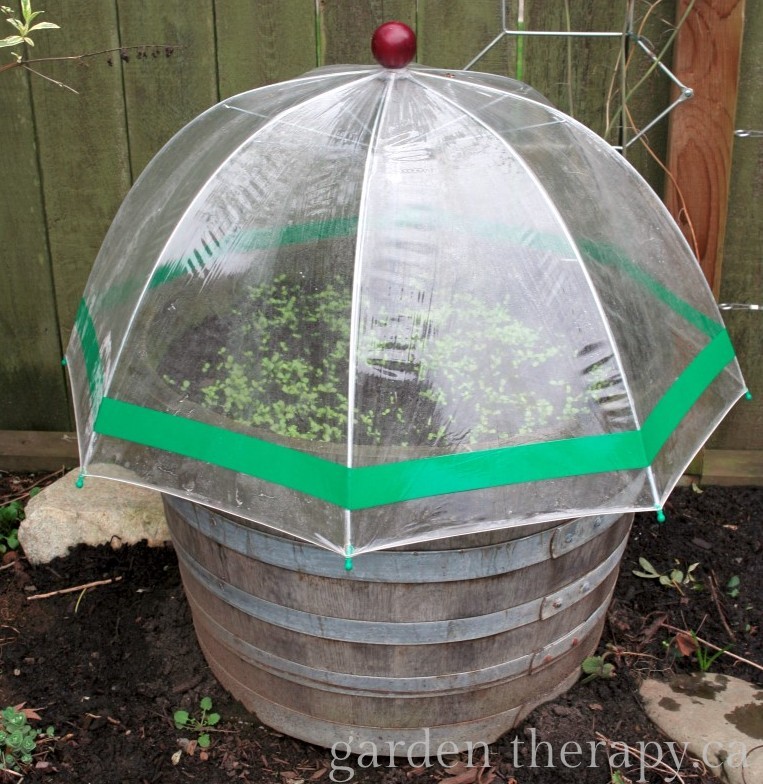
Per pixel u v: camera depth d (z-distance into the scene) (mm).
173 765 1921
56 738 1974
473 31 2480
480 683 1776
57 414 3008
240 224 1552
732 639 2279
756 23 2447
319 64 2545
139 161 2682
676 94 2475
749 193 2605
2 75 2602
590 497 1404
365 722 1820
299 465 1379
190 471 1451
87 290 1893
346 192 1484
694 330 1746
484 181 1513
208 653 2086
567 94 2541
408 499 1352
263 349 1459
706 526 2709
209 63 2566
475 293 1448
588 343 1455
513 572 1623
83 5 2521
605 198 1691
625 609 2375
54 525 2527
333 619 1653
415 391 1391
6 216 2756
